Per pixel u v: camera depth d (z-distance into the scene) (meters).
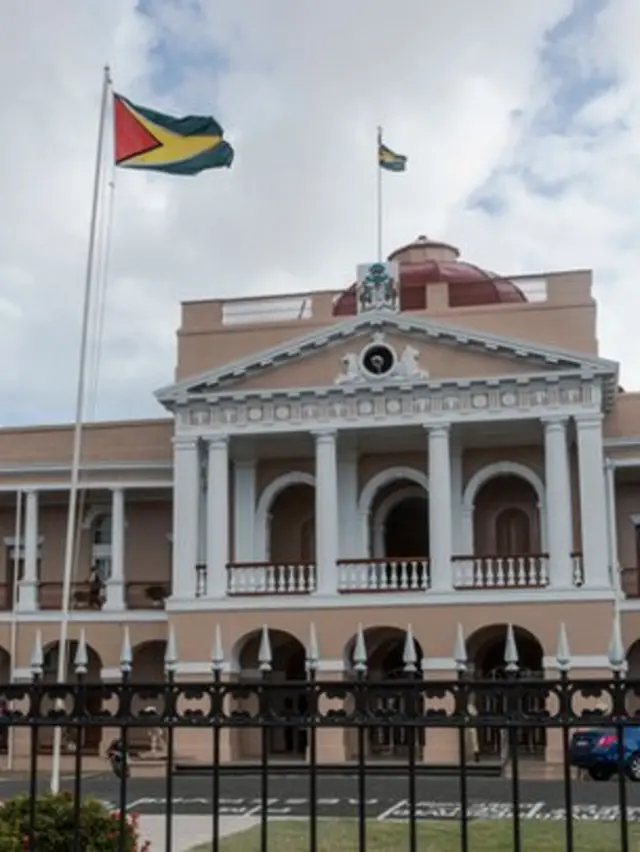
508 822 17.59
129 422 38.66
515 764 6.53
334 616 33.12
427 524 38.09
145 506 40.22
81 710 6.92
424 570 33.19
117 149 26.59
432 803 20.72
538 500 36.25
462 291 38.69
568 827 6.33
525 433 34.47
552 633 31.81
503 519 36.84
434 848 14.34
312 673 6.93
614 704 6.38
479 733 30.12
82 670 7.13
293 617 33.34
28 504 38.41
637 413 35.03
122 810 6.94
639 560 36.75
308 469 37.38
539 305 34.59
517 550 36.56
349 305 40.19
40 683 7.05
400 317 33.75
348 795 22.31
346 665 32.94
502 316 34.78
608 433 35.03
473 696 7.11
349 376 34.12
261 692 6.74
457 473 35.91
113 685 6.92
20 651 37.19
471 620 32.31
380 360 33.97
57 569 40.25
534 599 32.06
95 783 25.91
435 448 33.34
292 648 35.94
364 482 36.72
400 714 6.57
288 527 38.03
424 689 6.59
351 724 6.60
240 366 34.56
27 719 6.96
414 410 33.62
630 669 34.25
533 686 6.48
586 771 26.44
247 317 36.69
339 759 30.94
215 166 26.92
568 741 6.41
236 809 20.19
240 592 33.97
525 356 33.03
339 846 14.63
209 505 34.53
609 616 31.62
